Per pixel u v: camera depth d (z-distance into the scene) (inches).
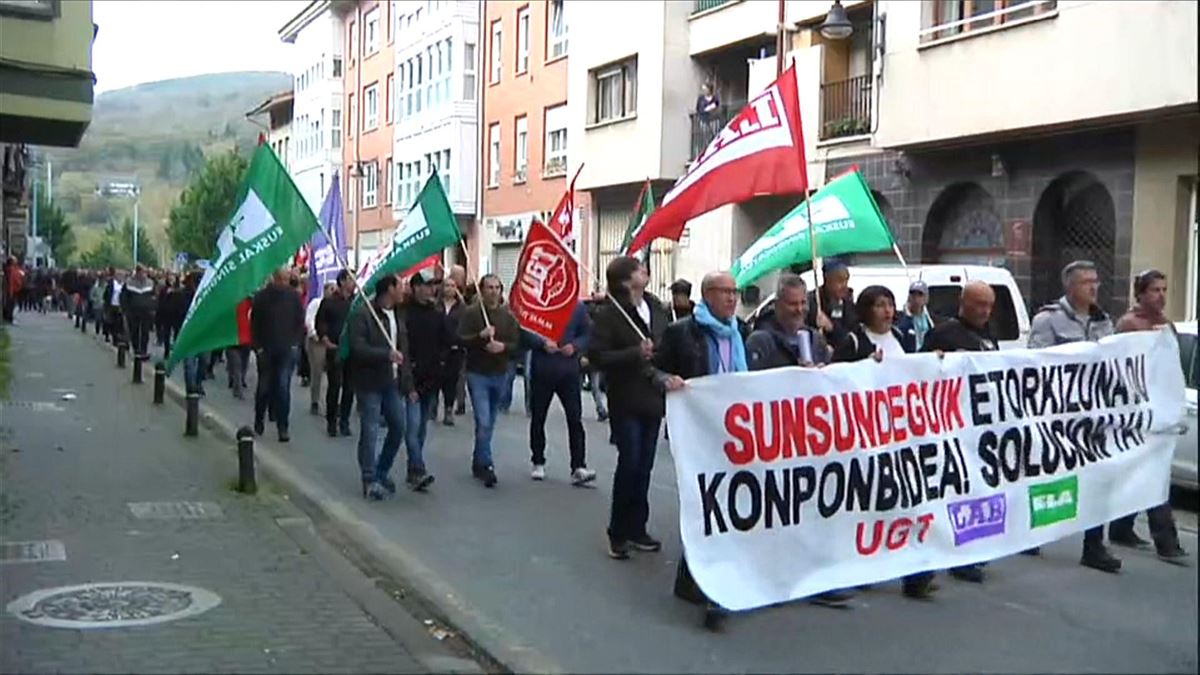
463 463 516.7
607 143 1226.6
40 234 4052.7
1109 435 330.6
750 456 273.4
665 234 379.6
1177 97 616.1
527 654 255.1
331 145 2464.3
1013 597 300.2
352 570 335.0
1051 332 343.6
